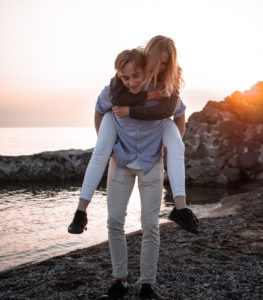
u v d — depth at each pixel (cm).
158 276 356
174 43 246
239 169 1455
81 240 706
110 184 270
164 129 268
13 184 1805
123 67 242
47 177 1950
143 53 244
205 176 1475
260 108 1459
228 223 655
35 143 9275
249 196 1065
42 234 780
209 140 1476
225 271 369
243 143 1461
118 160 262
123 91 252
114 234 275
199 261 404
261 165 1455
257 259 405
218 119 1477
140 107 246
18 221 926
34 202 1238
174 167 258
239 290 317
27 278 392
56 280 355
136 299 289
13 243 706
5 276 418
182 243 503
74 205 1166
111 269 386
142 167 260
